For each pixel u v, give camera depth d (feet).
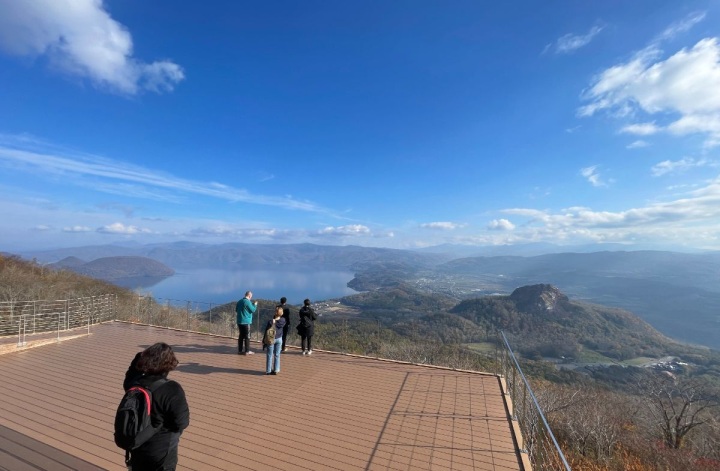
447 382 22.79
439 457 14.05
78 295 65.98
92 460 13.14
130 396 7.39
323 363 26.40
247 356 27.76
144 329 36.94
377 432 16.01
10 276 66.54
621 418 58.80
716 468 47.01
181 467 12.88
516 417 17.44
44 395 19.62
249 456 13.76
